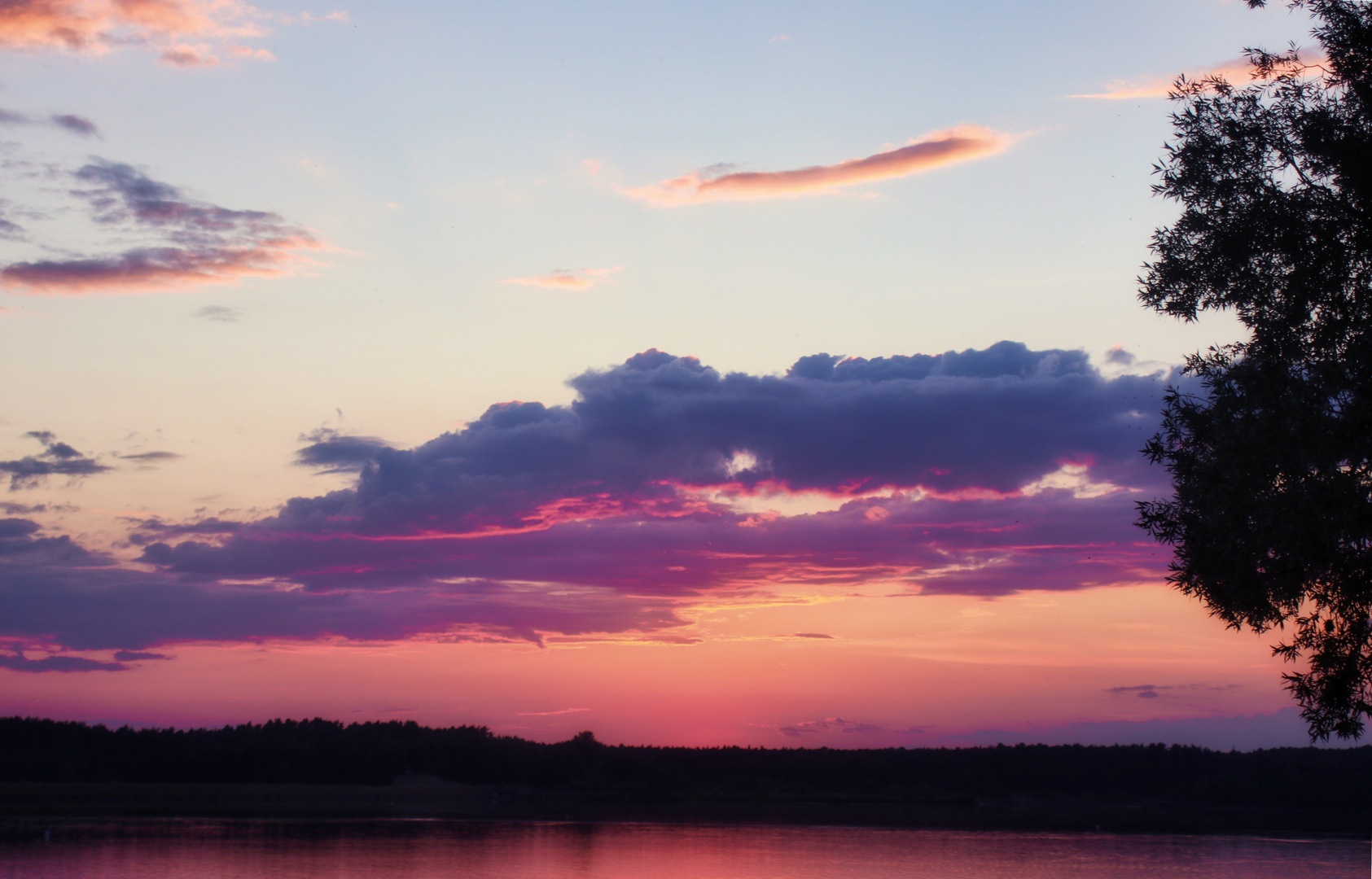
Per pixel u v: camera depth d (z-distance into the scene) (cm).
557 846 10812
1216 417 2431
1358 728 2422
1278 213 2489
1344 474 2198
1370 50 2456
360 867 8375
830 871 8925
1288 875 8975
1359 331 2416
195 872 7750
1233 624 2505
